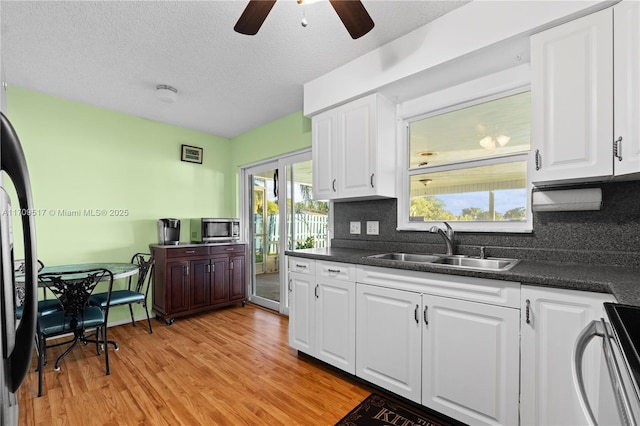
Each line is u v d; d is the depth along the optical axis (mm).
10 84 2641
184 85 2709
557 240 1821
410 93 2336
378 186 2291
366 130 2328
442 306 1651
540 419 1358
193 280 3443
